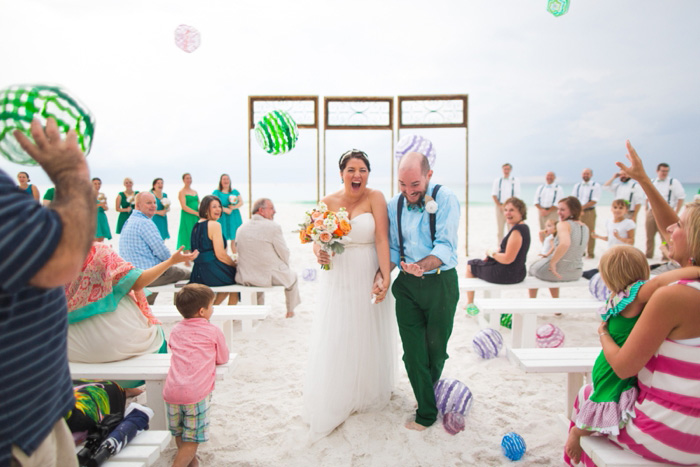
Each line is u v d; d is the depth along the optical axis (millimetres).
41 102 1171
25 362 1161
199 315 2744
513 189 10172
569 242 4965
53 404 1289
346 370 2908
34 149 1109
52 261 1066
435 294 2797
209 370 2590
